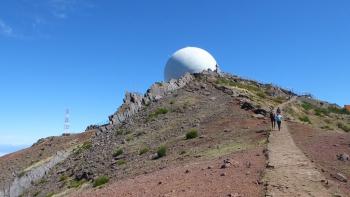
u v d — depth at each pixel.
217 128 53.84
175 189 22.08
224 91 81.75
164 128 63.47
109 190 29.03
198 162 34.53
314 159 30.42
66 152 83.12
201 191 20.73
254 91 91.00
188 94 83.19
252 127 51.03
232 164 27.72
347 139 41.72
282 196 19.14
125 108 86.56
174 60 112.75
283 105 80.12
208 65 110.31
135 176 38.72
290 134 44.88
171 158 43.00
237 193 19.42
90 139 82.12
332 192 20.80
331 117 82.62
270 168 25.67
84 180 52.75
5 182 79.62
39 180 72.75
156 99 85.06
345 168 27.89
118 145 62.34
